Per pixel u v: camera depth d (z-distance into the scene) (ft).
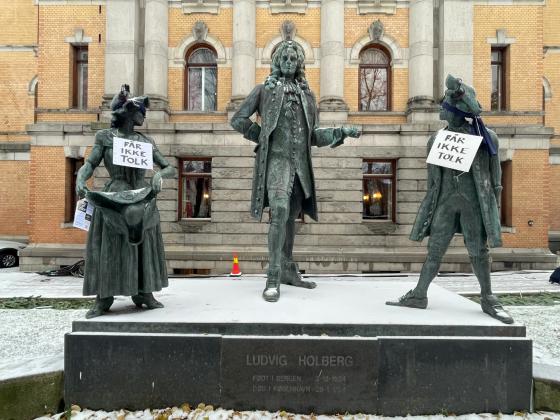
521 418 11.77
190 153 54.80
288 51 15.99
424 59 54.90
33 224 57.62
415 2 55.26
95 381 12.28
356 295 16.20
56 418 12.21
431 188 14.14
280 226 15.43
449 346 12.07
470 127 13.57
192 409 12.19
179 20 57.00
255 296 15.93
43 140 57.41
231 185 54.75
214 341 12.22
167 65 56.75
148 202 13.32
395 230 54.19
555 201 77.15
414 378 12.07
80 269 52.16
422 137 54.24
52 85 58.18
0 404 12.39
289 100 15.84
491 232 13.01
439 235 13.93
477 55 56.54
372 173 55.93
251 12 55.98
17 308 29.12
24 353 18.12
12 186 81.15
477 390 12.04
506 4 56.70
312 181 16.44
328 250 54.19
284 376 12.16
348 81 56.65
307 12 56.90
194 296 15.97
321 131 16.71
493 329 12.21
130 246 13.19
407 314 13.23
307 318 12.67
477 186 13.16
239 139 54.80
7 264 68.80
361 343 12.07
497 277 48.67
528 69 57.06
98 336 12.28
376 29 55.98
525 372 12.02
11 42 82.17
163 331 12.40
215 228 54.65
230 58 56.59
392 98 56.70
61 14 57.93
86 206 14.46
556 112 77.15
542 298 32.91
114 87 55.52
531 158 56.34
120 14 55.47
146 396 12.26
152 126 54.29
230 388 12.19
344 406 12.10
